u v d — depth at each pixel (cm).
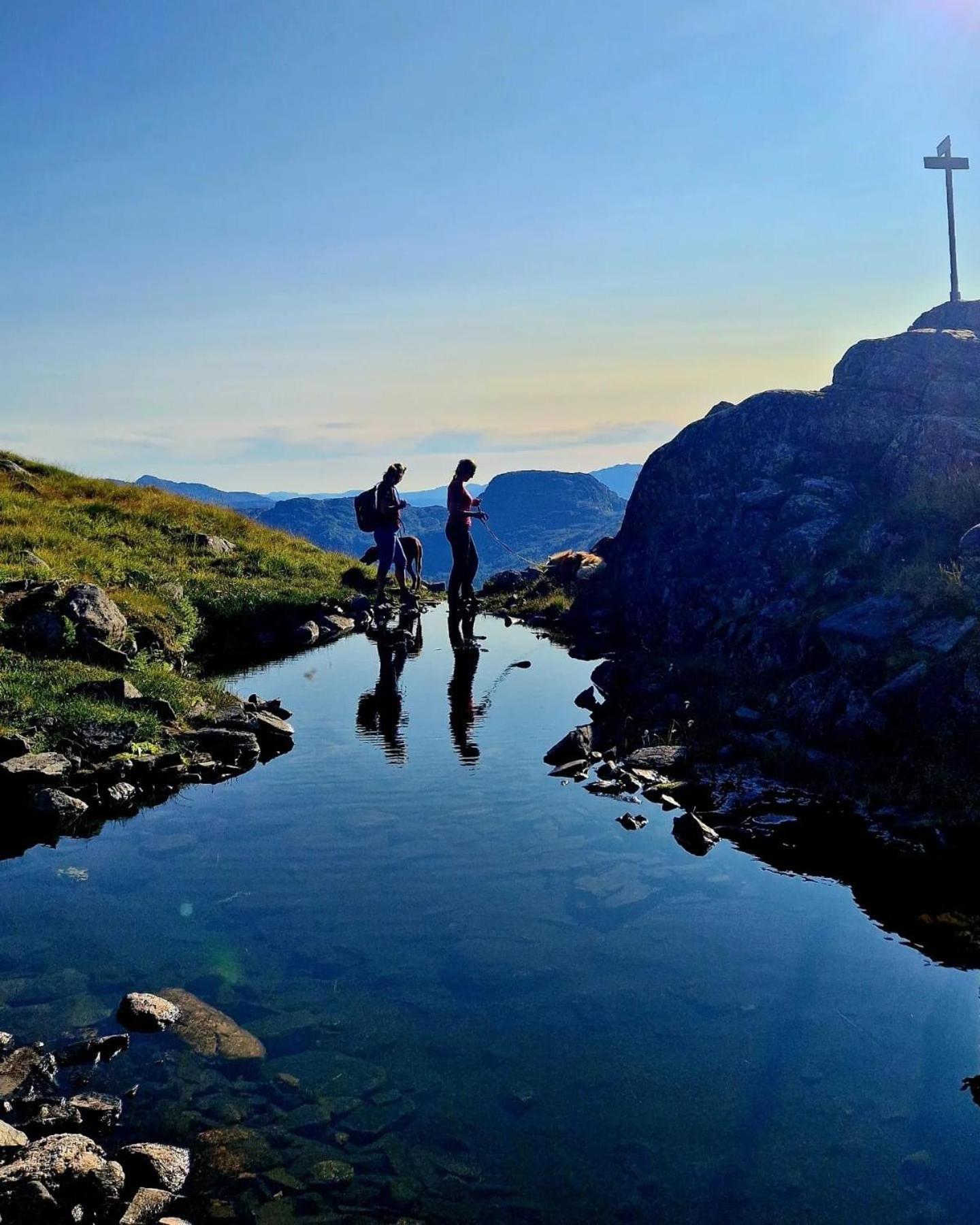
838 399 1923
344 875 915
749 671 1552
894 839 989
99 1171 505
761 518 1855
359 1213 496
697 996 699
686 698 1532
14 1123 562
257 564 3170
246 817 1080
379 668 2055
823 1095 588
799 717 1298
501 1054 634
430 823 1059
